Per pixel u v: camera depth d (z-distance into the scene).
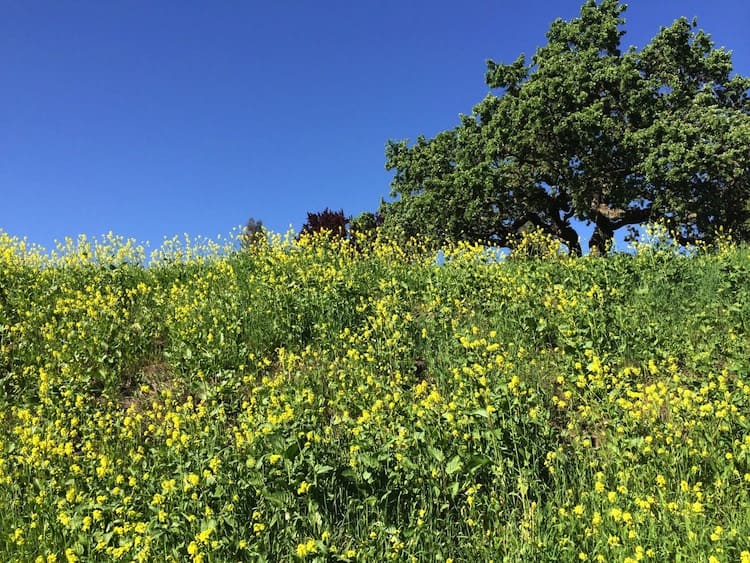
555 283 9.62
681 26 24.84
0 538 4.52
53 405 6.48
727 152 21.25
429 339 7.62
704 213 21.78
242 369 7.05
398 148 28.03
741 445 4.64
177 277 10.88
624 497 4.48
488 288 8.97
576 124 22.33
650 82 24.14
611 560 3.99
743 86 25.16
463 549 4.27
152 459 5.48
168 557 4.13
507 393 5.35
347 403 6.21
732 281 8.84
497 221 25.73
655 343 7.05
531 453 5.01
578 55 25.02
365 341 7.62
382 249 12.02
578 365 5.92
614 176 23.78
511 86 26.20
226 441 5.58
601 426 5.64
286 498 4.48
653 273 9.56
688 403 5.20
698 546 3.87
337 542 4.32
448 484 4.74
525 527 4.35
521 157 24.58
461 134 25.98
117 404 6.84
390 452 4.90
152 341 8.32
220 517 4.31
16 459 5.58
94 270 10.95
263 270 10.28
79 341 7.92
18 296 9.17
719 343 7.02
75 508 4.68
